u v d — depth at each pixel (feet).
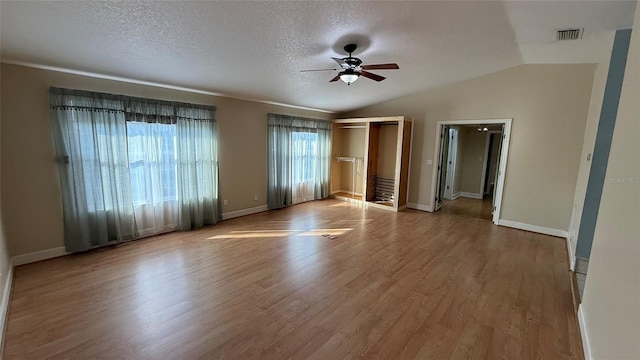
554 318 7.88
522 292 9.24
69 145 10.80
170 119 13.70
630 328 4.44
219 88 14.46
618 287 5.17
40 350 6.38
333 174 24.66
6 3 6.52
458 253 12.40
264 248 12.57
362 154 23.84
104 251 11.84
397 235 14.62
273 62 11.79
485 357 6.42
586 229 10.36
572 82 14.12
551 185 15.05
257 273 10.22
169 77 12.24
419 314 7.99
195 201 14.92
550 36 10.99
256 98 17.16
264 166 18.85
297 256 11.76
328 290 9.16
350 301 8.55
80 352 6.35
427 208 19.84
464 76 16.58
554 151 14.85
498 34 10.94
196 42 9.43
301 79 14.33
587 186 10.35
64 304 8.11
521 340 6.99
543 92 14.88
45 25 7.58
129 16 7.61
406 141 19.43
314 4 8.07
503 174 16.33
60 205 11.02
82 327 7.16
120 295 8.63
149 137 13.15
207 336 6.93
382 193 22.30
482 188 24.86
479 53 13.00
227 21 8.43
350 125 23.61
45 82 10.28
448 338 7.03
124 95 12.15
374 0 8.16
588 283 7.32
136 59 10.16
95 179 11.51
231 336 6.95
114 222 12.27
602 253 6.44
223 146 16.33
